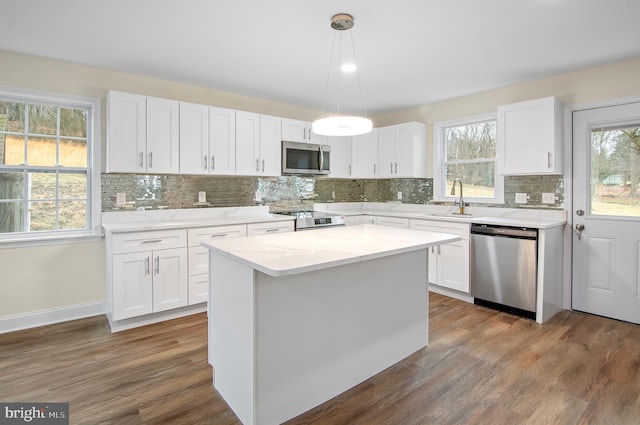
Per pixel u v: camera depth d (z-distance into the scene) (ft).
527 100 11.69
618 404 6.16
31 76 9.41
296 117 14.98
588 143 10.54
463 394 6.53
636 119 9.72
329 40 8.45
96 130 10.37
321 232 8.49
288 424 5.77
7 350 8.15
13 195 9.61
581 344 8.55
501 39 8.39
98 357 7.84
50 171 10.07
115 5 6.86
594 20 7.43
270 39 8.40
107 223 10.50
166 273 9.95
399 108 15.34
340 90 12.59
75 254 10.14
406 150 14.64
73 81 9.98
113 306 9.12
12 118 9.54
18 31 7.97
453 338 8.94
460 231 11.81
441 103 14.24
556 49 8.96
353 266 6.81
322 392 6.37
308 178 15.87
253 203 13.96
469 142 13.82
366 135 15.79
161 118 10.58
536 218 11.60
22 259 9.43
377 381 7.05
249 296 5.46
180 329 9.45
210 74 10.87
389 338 7.57
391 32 8.04
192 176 12.29
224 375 6.33
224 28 7.84
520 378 7.04
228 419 5.84
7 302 9.25
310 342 6.17
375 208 17.30
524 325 9.78
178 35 8.20
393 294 7.64
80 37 8.29
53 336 8.95
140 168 10.22
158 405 6.15
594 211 10.57
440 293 12.76
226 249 6.24
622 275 10.04
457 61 9.79
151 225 9.85
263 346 5.54
